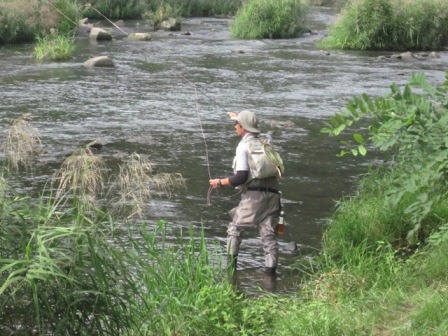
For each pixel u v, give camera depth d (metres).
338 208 11.17
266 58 29.33
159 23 38.62
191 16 47.50
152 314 6.80
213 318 6.98
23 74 24.14
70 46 29.16
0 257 5.56
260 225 9.37
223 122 18.17
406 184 9.07
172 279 7.77
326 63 28.34
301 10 38.31
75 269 5.57
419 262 8.61
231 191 12.73
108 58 26.12
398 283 8.09
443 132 8.98
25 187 12.12
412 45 33.38
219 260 8.66
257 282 8.91
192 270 7.99
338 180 13.45
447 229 8.73
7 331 5.62
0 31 31.56
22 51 29.45
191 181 13.16
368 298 7.52
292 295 8.38
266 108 19.89
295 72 25.98
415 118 9.00
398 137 9.12
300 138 16.62
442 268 8.22
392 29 33.41
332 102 20.78
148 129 17.20
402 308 7.26
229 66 27.03
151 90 22.11
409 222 9.93
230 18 47.03
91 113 18.77
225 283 8.09
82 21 38.09
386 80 24.47
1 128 16.55
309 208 11.83
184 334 6.90
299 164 14.52
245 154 9.32
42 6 33.78
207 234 10.51
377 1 33.34
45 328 5.64
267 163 9.25
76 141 15.79
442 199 10.15
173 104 20.17
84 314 5.72
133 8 43.69
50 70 25.06
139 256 6.69
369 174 13.41
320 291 7.97
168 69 26.02
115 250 5.86
